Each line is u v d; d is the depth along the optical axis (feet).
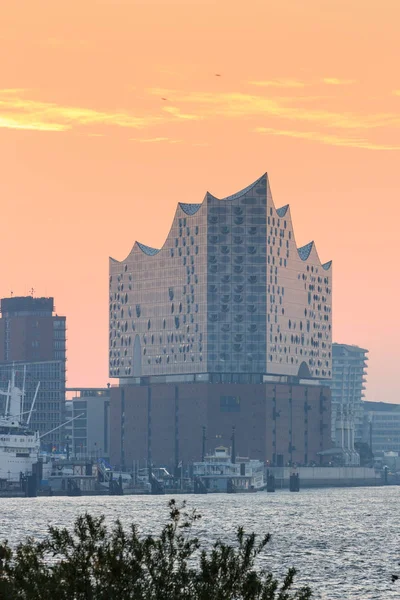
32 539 638.94
